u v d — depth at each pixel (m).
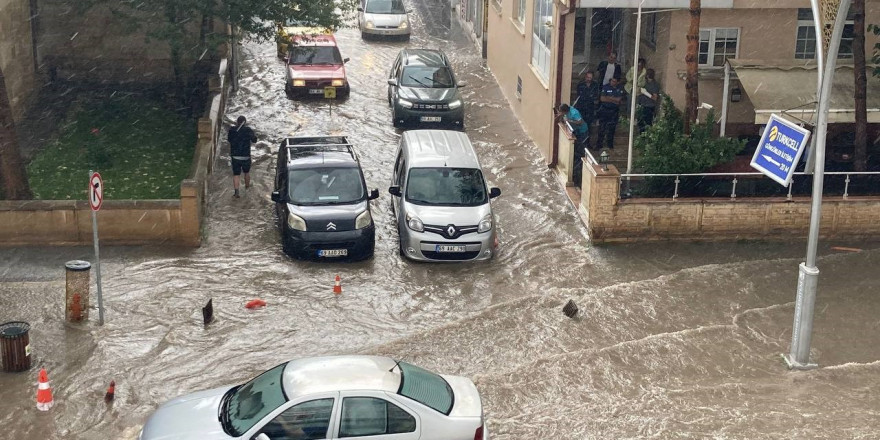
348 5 27.80
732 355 14.66
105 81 30.19
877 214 19.19
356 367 10.81
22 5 27.27
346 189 18.97
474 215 18.52
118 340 14.80
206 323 15.40
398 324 15.71
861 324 15.79
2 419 12.52
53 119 26.89
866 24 23.08
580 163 22.06
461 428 10.30
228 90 28.80
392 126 26.52
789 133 14.47
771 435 12.12
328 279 17.45
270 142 24.83
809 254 14.05
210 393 11.08
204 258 18.08
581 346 14.98
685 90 21.94
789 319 15.92
